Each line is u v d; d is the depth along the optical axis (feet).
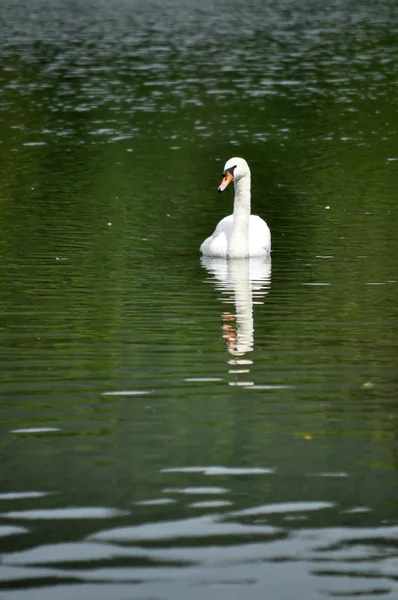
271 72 165.68
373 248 67.10
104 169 96.99
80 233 71.92
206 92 146.10
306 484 30.30
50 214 78.07
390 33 223.92
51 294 55.26
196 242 70.13
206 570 25.53
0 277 59.06
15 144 109.70
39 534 27.32
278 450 33.12
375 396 38.58
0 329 48.34
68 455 32.73
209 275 60.54
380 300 53.88
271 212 79.66
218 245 65.67
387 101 138.92
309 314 51.31
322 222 75.77
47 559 26.02
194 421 35.86
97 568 25.64
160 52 190.60
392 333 47.47
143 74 162.61
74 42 207.31
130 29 234.38
